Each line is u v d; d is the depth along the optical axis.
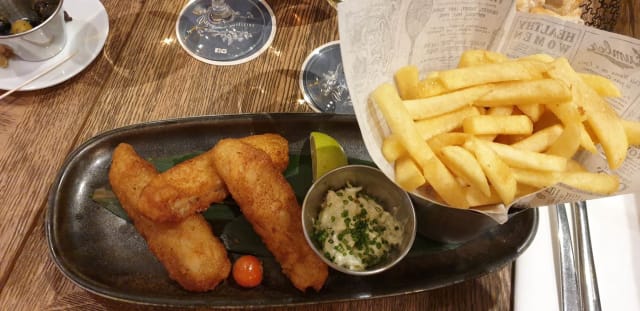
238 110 0.32
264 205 0.25
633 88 0.24
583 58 0.25
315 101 0.33
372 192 0.27
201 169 0.27
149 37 0.35
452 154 0.20
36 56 0.31
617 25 0.36
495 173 0.20
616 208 0.28
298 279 0.24
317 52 0.35
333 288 0.25
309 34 0.36
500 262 0.26
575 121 0.22
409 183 0.21
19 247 0.26
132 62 0.33
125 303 0.25
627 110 0.25
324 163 0.27
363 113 0.22
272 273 0.25
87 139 0.30
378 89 0.22
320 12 0.37
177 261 0.24
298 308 0.26
